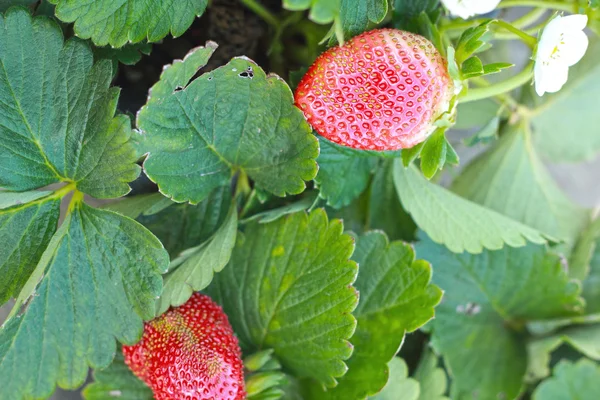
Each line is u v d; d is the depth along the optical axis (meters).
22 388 0.34
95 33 0.33
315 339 0.36
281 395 0.36
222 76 0.33
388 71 0.33
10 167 0.34
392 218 0.40
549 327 0.44
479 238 0.38
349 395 0.36
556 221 0.45
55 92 0.33
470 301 0.42
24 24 0.33
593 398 0.43
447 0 0.34
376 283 0.37
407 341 0.42
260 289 0.36
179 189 0.35
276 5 0.40
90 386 0.38
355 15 0.33
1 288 0.34
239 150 0.35
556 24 0.33
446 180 0.45
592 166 0.50
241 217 0.37
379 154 0.36
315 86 0.33
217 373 0.34
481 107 0.42
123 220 0.34
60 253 0.34
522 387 0.43
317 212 0.36
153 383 0.34
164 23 0.34
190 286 0.34
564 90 0.45
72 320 0.34
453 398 0.42
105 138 0.33
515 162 0.44
